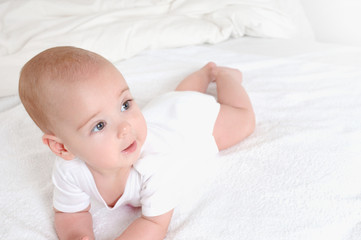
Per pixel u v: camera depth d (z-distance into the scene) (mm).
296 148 975
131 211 864
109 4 1809
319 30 2141
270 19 1808
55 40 1455
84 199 819
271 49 1633
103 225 820
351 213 794
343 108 1147
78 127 679
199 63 1476
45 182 923
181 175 854
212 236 755
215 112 1044
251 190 861
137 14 1776
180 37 1651
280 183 871
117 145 701
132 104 737
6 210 833
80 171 777
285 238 739
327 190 846
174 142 919
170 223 817
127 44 1551
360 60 1461
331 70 1380
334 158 934
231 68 1300
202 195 872
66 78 664
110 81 693
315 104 1184
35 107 701
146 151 857
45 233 786
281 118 1129
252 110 1088
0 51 1414
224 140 1025
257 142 1027
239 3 1824
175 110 1017
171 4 1878
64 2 1712
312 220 775
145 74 1377
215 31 1738
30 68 689
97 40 1501
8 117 1167
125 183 807
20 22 1580
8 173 952
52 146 750
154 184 789
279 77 1355
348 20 2008
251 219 786
